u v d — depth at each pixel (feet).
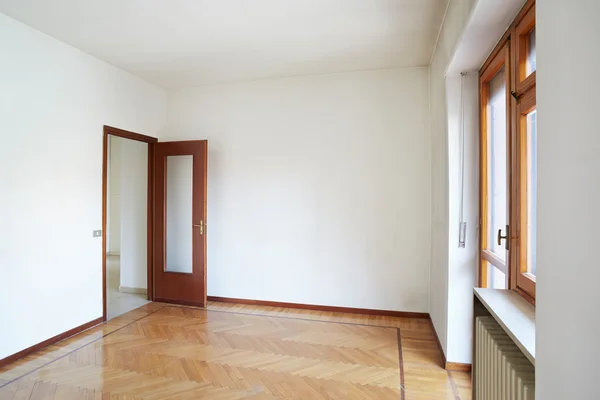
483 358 5.29
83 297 11.38
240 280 14.46
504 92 7.38
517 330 4.07
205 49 11.20
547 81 2.97
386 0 8.32
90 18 9.21
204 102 14.89
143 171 15.47
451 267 8.89
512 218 6.21
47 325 10.14
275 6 8.61
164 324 12.01
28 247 9.61
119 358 9.42
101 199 12.13
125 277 16.02
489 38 6.94
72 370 8.75
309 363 9.17
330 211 13.41
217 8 8.71
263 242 14.15
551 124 2.90
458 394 7.74
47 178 10.16
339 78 13.28
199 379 8.34
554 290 2.82
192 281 14.15
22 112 9.46
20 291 9.39
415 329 11.53
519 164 5.91
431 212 12.14
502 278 7.38
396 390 7.91
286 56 11.75
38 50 9.89
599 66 2.28
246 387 8.00
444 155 9.48
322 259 13.50
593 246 2.31
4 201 9.02
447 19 8.68
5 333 9.03
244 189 14.37
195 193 14.10
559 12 2.76
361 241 13.10
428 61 12.13
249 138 14.30
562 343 2.69
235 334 11.11
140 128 13.93
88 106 11.57
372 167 12.98
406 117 12.68
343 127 13.25
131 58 11.91
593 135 2.33
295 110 13.75
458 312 8.84
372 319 12.52
